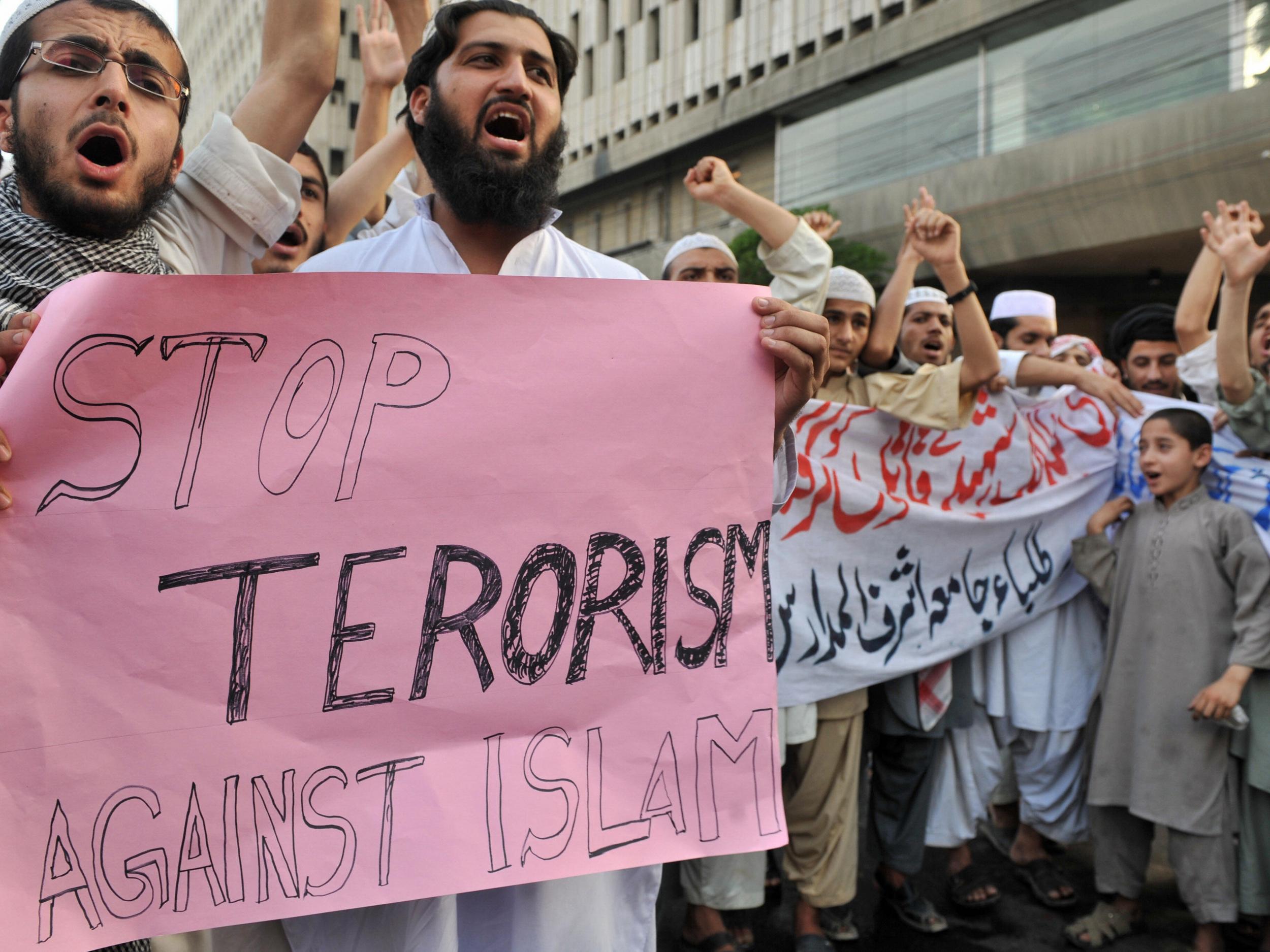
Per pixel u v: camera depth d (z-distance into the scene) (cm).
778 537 281
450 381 132
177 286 122
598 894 151
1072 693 324
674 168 2959
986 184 1998
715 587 141
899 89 2228
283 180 180
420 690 128
